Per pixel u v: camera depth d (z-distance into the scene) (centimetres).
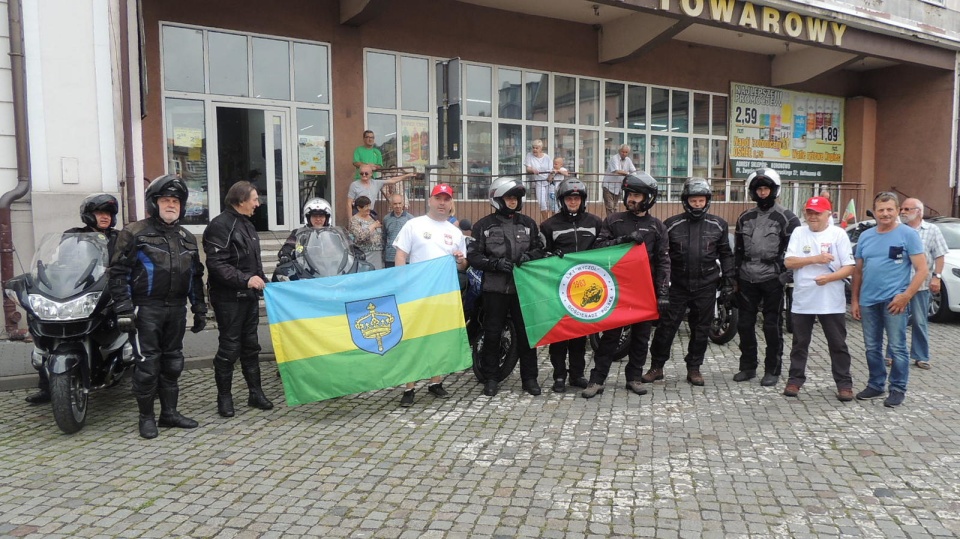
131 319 518
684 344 890
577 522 390
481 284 668
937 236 729
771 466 471
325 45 1212
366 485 444
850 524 386
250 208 596
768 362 679
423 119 1321
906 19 1648
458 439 529
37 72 761
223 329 586
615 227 658
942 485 437
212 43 1118
